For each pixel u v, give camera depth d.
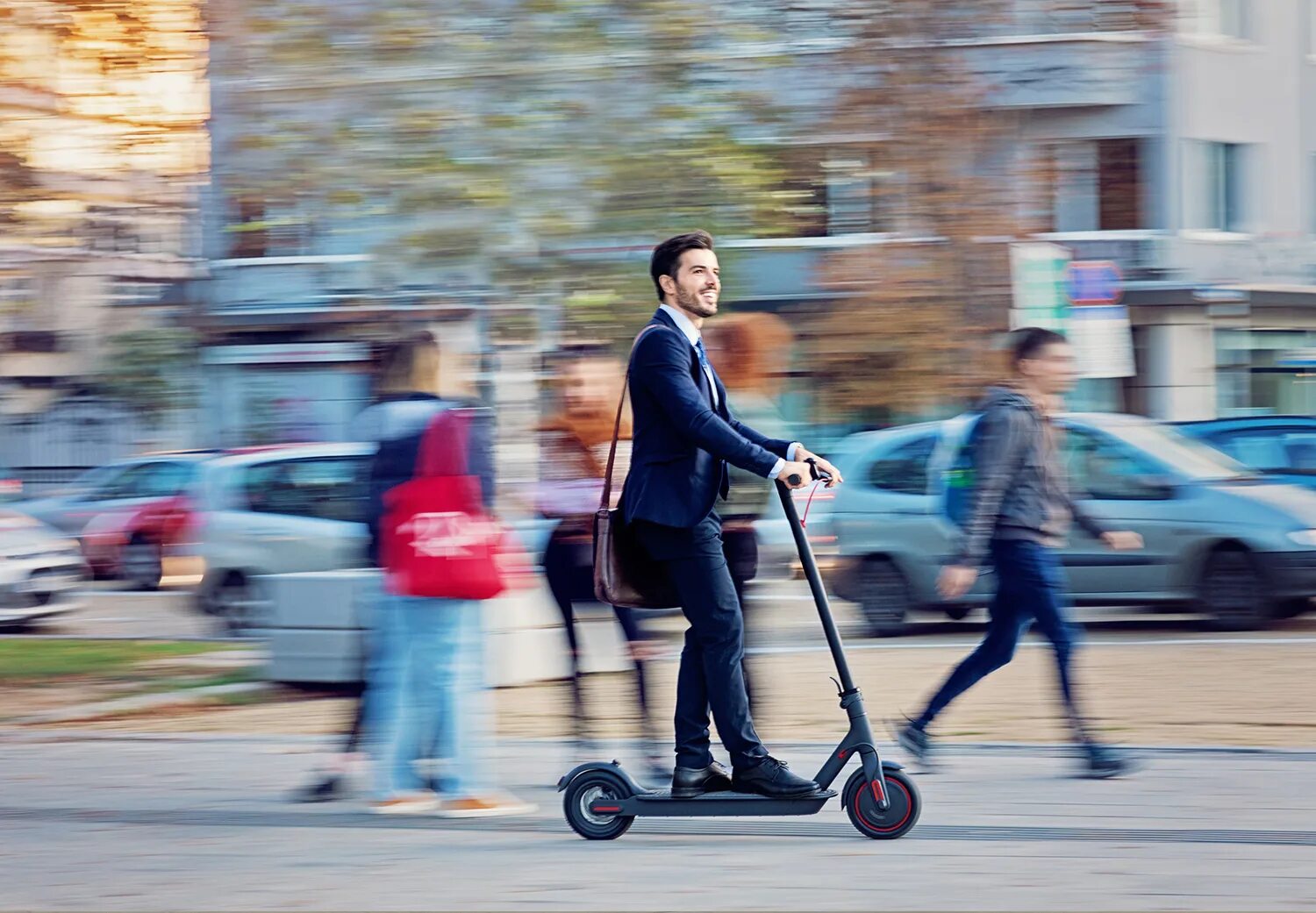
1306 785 7.85
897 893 5.99
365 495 7.87
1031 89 28.62
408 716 7.76
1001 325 17.95
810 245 18.02
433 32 14.55
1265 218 34.19
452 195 14.16
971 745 9.09
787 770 6.89
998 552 8.23
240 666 13.88
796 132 16.16
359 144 14.49
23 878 6.50
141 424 18.14
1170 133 31.89
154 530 23.31
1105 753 8.09
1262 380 34.16
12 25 14.14
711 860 6.61
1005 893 5.96
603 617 9.51
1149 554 14.90
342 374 25.16
